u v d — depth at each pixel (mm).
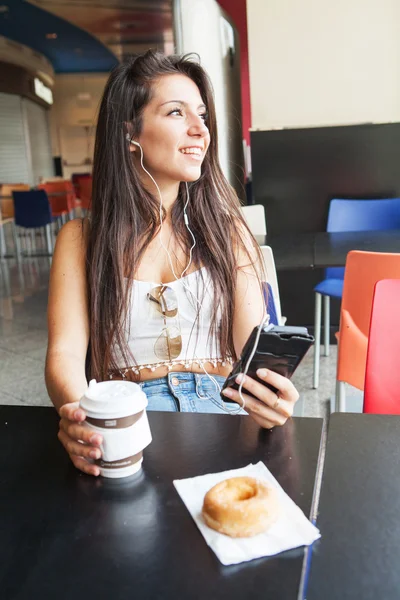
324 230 4531
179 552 756
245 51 9805
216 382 1521
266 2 4477
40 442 1077
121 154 1484
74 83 16891
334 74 4508
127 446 929
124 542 780
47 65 15320
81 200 10547
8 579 721
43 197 8250
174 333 1513
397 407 1596
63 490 916
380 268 2246
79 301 1497
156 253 1530
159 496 884
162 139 1452
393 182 4402
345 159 4422
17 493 913
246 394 1084
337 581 711
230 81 5281
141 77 1461
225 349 1551
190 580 705
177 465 970
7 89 13922
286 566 723
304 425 1098
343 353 2227
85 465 955
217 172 1585
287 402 1072
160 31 12445
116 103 1476
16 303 5660
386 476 925
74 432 944
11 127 14500
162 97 1449
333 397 3186
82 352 1463
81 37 12789
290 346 1023
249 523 769
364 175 4422
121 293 1473
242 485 844
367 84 4484
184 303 1516
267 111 4633
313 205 4512
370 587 701
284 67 4551
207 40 4852
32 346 4293
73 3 10039
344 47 4457
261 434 1068
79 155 17422
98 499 885
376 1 4355
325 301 3832
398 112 4488
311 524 793
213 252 1522
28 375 3707
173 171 1464
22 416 1189
